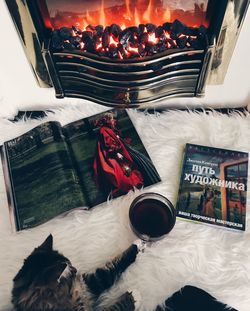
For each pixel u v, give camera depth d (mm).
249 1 784
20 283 767
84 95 1063
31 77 1059
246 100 1152
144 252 933
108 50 901
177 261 928
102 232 969
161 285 901
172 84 1001
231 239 958
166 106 1175
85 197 1004
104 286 871
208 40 876
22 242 958
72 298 774
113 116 1131
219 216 980
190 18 928
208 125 1111
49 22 934
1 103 1111
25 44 904
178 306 865
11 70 1026
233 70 1026
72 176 1021
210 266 924
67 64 944
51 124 1099
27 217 982
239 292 895
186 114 1131
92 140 1091
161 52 896
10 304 887
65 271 787
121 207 997
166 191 1025
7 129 1131
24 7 808
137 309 865
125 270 915
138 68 937
